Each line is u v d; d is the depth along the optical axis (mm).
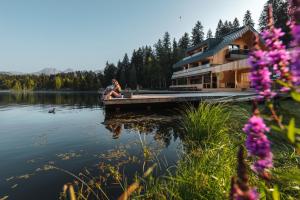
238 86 31250
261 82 1499
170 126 10898
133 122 12258
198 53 46406
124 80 85938
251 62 1526
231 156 5066
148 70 76938
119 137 9250
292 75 1405
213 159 5035
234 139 6652
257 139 1508
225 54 37219
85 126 11984
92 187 4961
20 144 8727
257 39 1546
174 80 67125
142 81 83188
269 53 1465
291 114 1747
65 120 14398
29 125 12906
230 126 8148
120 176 5410
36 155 7297
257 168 1559
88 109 21297
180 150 7176
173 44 93938
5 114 18297
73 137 9602
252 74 1523
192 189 3936
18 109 22516
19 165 6434
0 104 29453
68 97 47875
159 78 73438
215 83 38188
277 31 1487
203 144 7031
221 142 6578
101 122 12781
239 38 36906
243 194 1066
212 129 7523
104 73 99250
